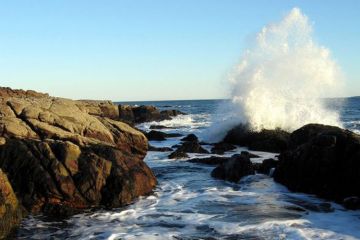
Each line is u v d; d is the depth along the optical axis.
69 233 11.03
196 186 15.76
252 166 17.16
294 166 15.24
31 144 13.50
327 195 13.72
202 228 11.06
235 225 11.17
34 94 36.31
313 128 20.91
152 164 20.23
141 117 56.69
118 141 18.62
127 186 13.66
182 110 100.06
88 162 13.48
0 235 10.68
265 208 12.77
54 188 12.77
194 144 23.98
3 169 13.12
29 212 12.46
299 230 10.62
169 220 11.84
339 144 14.23
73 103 19.02
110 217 12.23
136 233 10.83
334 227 10.87
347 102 120.19
